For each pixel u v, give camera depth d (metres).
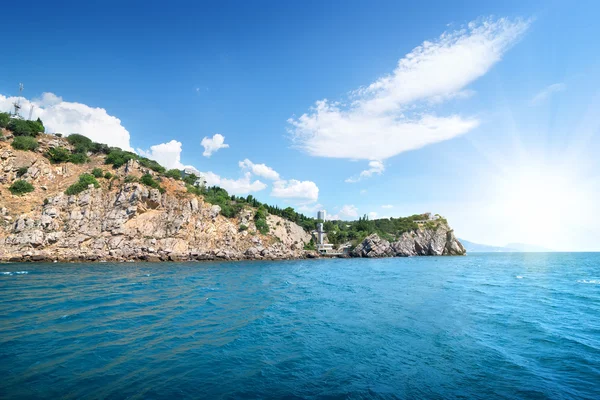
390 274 52.81
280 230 124.44
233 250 96.25
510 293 30.42
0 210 64.31
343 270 62.19
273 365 11.73
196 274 46.72
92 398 8.74
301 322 18.34
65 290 27.53
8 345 12.97
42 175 76.19
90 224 73.25
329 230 171.00
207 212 95.44
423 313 20.92
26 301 22.12
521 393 9.62
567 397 9.38
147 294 26.80
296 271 58.19
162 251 78.56
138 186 81.50
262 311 21.27
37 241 63.88
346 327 17.28
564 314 20.83
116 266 57.50
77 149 95.56
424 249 160.00
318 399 9.05
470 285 36.97
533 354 13.17
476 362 12.23
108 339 14.25
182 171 141.62
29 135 85.19
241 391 9.50
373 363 12.05
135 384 9.76
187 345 13.82
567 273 58.28
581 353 13.29
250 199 145.00
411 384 10.21
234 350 13.33
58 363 11.23
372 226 181.00
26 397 8.67
